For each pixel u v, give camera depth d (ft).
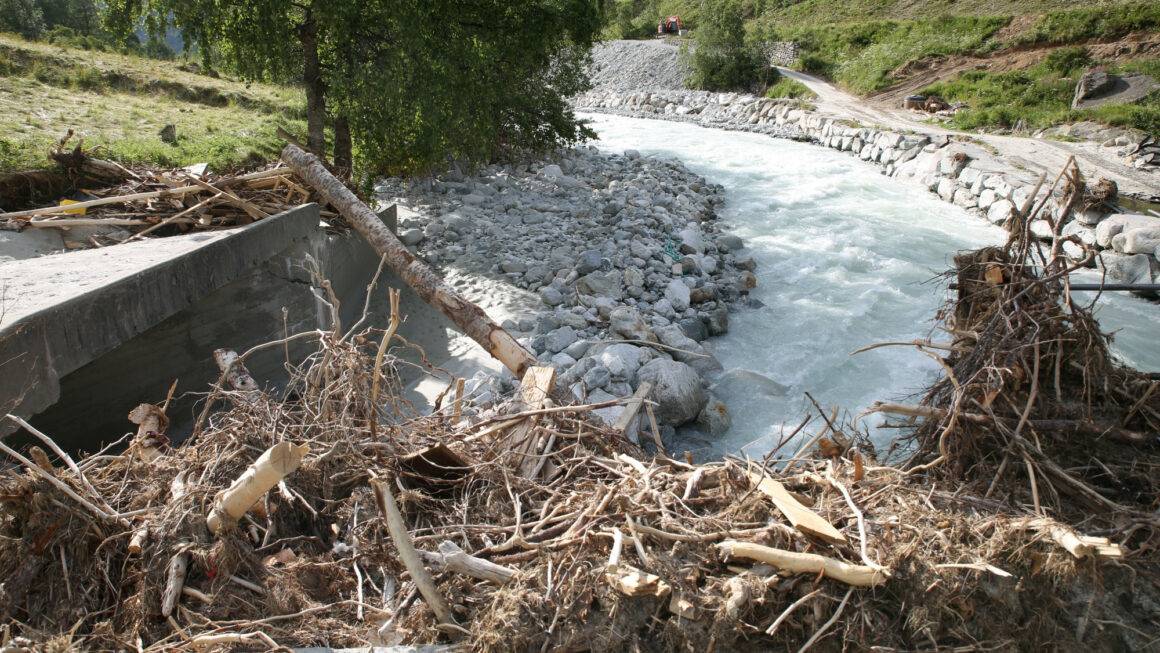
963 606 12.60
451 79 43.24
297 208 28.94
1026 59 107.04
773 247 47.32
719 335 34.12
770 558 12.51
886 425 17.97
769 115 112.78
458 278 36.73
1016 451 15.65
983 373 16.20
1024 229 17.40
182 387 24.44
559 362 27.91
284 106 64.34
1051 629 12.82
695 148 86.07
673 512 14.17
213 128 47.09
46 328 16.34
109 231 25.73
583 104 145.28
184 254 21.65
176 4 38.14
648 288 36.37
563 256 38.93
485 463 16.34
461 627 12.27
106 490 15.12
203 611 12.67
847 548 13.23
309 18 42.29
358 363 18.02
